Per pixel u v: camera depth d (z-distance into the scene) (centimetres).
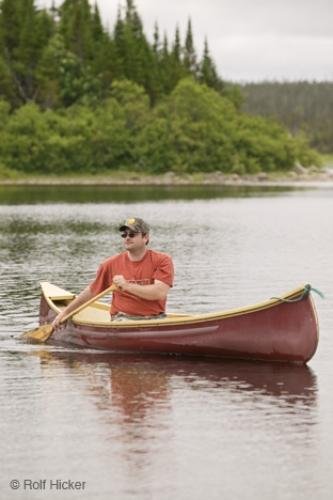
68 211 11844
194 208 12769
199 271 4925
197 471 1762
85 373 2502
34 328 3148
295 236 7688
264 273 4841
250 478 1730
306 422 2052
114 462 1808
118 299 2773
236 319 2617
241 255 5906
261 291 4138
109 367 2578
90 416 2098
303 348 2552
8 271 4941
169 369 2550
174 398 2250
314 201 15212
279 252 6131
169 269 2686
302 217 10675
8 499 1641
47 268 5097
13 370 2541
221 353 2662
